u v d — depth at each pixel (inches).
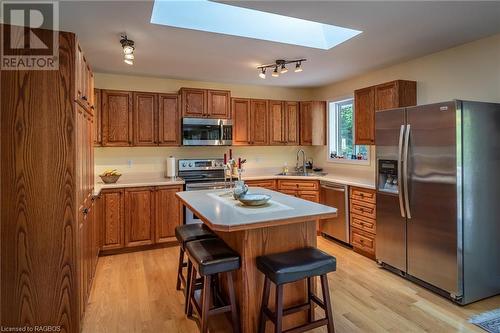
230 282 81.1
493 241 107.0
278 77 180.5
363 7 91.2
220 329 89.2
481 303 102.7
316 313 97.2
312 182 179.5
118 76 171.5
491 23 103.5
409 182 115.7
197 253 82.6
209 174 189.5
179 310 99.5
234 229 70.7
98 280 121.9
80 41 117.2
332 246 161.8
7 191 75.1
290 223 79.7
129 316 95.7
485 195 105.2
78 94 83.5
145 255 151.3
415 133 113.2
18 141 75.6
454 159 99.9
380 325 89.6
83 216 92.2
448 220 102.6
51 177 77.9
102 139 157.8
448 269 103.0
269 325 85.6
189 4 105.6
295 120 206.1
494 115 106.5
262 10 92.7
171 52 131.8
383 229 129.8
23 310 76.9
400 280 119.8
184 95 172.9
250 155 207.2
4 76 74.7
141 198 155.9
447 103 101.7
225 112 182.9
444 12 95.0
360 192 148.1
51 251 78.3
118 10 91.6
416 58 142.8
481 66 118.3
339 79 186.5
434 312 96.7
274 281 72.6
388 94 143.8
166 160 183.9
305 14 95.5
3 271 75.4
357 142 163.6
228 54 135.0
